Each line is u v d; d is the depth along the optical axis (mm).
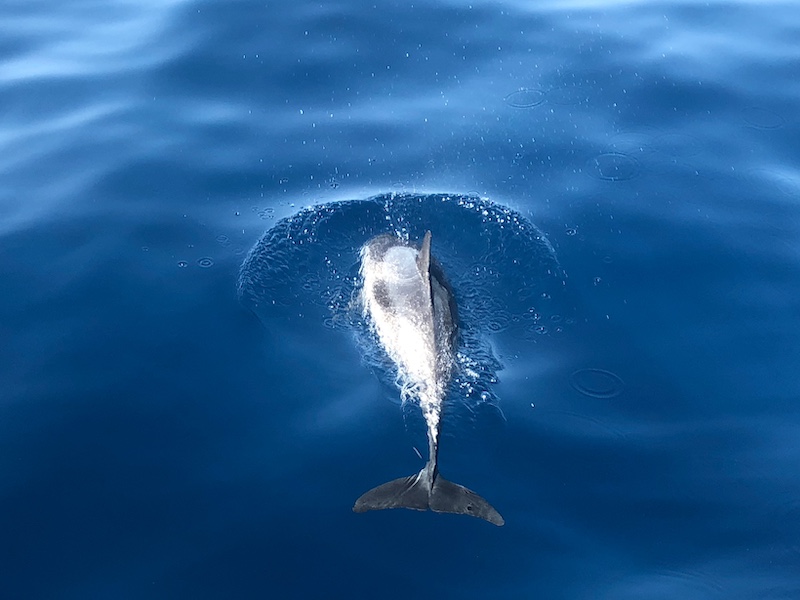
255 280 13711
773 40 20250
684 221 14992
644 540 9672
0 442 10773
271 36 20562
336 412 11297
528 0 22188
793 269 13852
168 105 18297
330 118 18062
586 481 10367
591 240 14625
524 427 11047
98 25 21109
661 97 18406
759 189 15727
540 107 18234
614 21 21266
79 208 15359
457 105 18375
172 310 13070
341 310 13188
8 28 20891
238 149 17156
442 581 9164
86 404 11391
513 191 15977
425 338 11758
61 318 12891
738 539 9680
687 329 12734
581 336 12633
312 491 10203
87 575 9141
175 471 10438
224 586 9047
